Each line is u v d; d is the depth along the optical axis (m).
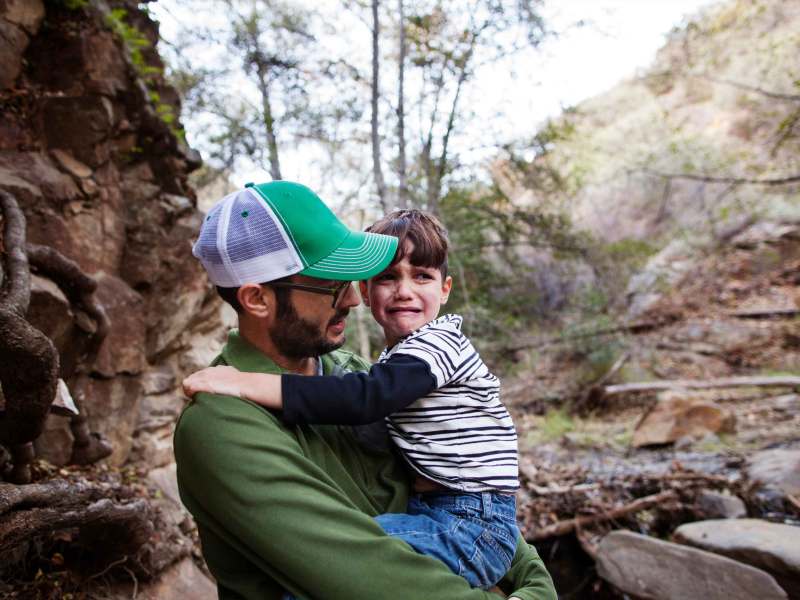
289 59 6.86
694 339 10.61
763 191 12.09
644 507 4.62
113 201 3.34
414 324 1.58
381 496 1.33
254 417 1.13
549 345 9.33
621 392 8.58
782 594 3.34
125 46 3.62
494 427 1.41
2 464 1.86
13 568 2.09
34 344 1.59
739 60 10.22
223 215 1.22
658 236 13.09
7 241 2.12
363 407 1.21
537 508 4.80
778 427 6.89
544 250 10.05
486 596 1.16
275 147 7.06
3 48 2.94
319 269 1.21
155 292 3.55
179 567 2.64
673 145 11.12
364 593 1.03
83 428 2.65
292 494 1.06
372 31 6.77
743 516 4.45
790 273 11.95
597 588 4.16
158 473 3.28
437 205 7.96
